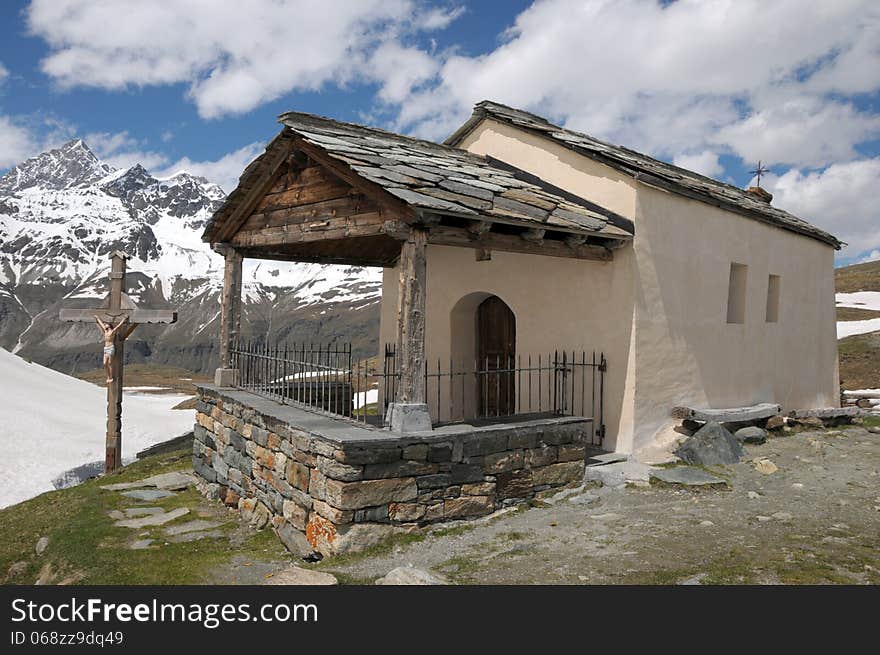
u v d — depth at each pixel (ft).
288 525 24.02
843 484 27.81
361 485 20.85
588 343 31.94
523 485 25.09
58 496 36.04
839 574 17.48
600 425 31.35
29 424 75.66
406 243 22.91
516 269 35.06
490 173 32.17
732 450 31.14
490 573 18.52
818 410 42.34
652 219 31.48
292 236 28.99
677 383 32.99
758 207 42.78
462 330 39.14
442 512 22.65
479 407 38.75
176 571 21.30
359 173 22.84
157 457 45.01
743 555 19.17
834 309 49.29
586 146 33.09
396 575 17.69
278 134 27.58
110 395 43.55
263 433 26.84
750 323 39.04
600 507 24.90
